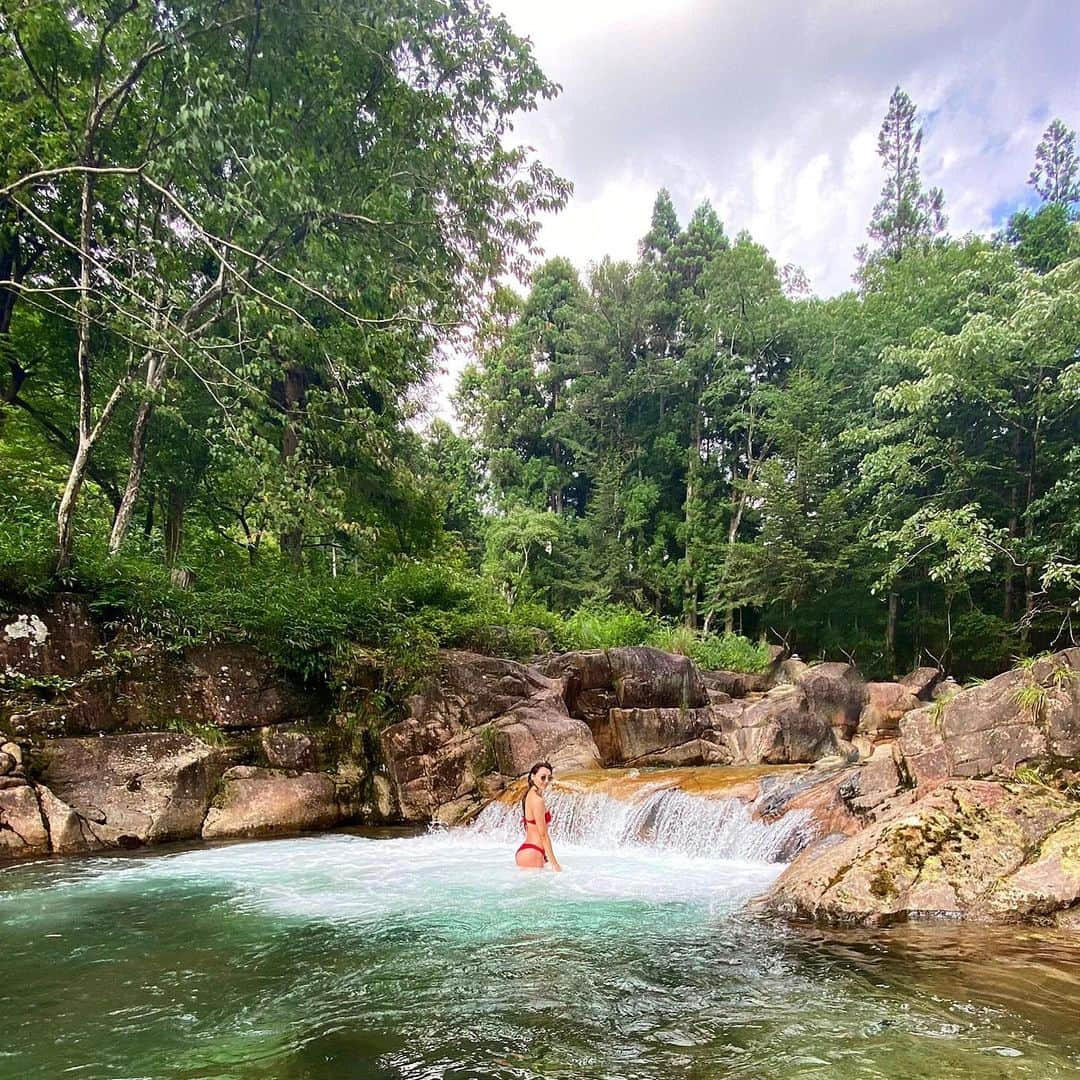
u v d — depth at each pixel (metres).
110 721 10.11
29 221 13.62
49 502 15.05
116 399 11.82
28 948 5.30
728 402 40.25
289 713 11.84
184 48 11.15
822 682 16.31
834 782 8.46
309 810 10.79
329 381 15.07
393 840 10.00
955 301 25.36
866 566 26.84
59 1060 3.53
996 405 20.41
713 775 10.20
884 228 42.97
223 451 15.16
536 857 8.05
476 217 15.06
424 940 5.43
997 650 22.14
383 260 13.39
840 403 31.66
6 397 14.91
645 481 40.50
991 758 7.26
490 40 14.49
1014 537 20.09
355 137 13.99
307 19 11.89
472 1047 3.63
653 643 21.58
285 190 11.47
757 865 7.97
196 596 11.84
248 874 7.76
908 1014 3.86
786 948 5.03
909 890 5.65
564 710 13.47
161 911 6.28
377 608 14.18
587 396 43.31
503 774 11.77
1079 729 7.01
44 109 12.56
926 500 23.25
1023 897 5.44
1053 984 4.23
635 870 7.86
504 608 18.58
